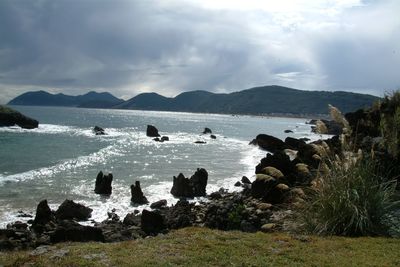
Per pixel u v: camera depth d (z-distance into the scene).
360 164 9.64
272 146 56.03
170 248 7.50
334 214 9.02
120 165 37.59
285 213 11.95
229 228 12.80
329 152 10.66
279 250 7.51
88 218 19.95
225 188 28.20
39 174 30.98
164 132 93.44
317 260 6.98
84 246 7.80
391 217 9.28
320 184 9.66
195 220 16.59
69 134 73.75
